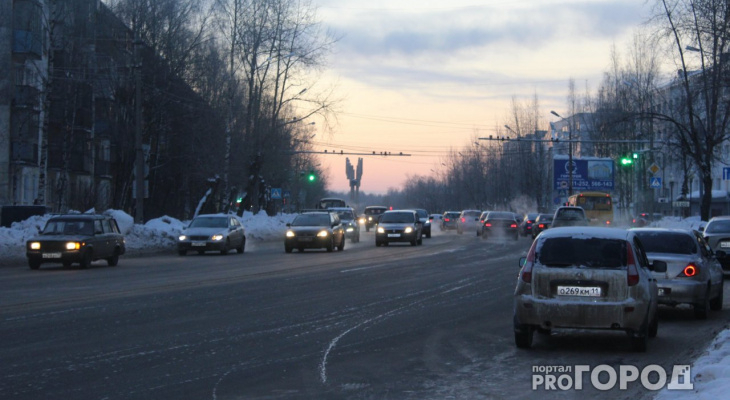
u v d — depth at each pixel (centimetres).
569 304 1027
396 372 920
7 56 4228
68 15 4334
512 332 1224
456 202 12450
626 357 1027
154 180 5316
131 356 999
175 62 4644
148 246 3562
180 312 1423
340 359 995
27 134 4506
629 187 7100
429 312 1451
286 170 7431
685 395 759
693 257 1430
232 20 4850
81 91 4488
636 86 5975
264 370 922
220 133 4944
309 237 3378
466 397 797
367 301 1614
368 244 4291
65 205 4459
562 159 6962
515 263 2720
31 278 2119
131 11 4469
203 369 923
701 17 2867
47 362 956
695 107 3934
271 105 5094
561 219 4072
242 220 5047
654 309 1130
